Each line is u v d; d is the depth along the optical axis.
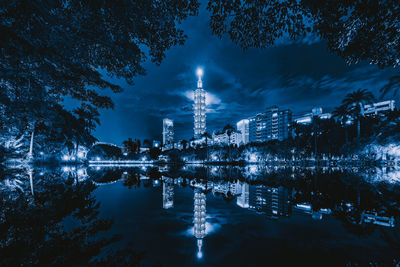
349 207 9.37
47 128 46.47
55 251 4.41
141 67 7.50
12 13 5.04
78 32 5.88
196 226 6.88
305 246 5.18
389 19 4.38
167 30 6.32
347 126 59.28
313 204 10.21
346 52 5.53
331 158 63.03
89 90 10.54
